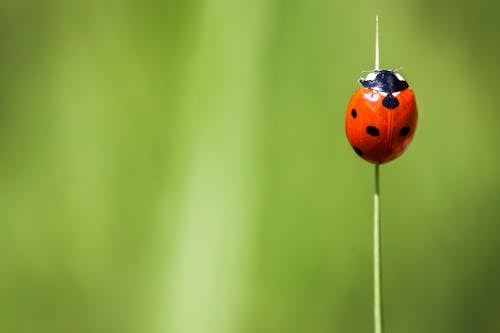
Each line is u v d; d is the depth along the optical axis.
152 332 0.21
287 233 0.21
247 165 0.21
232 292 0.21
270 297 0.21
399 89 0.17
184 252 0.21
